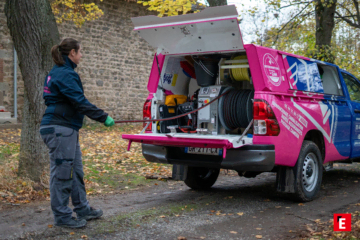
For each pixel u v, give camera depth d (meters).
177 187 6.17
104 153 8.74
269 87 4.46
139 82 16.08
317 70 5.56
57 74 3.64
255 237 3.62
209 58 5.13
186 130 5.34
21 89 12.98
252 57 4.46
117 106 15.37
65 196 3.78
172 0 7.87
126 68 15.58
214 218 4.27
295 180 4.83
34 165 5.55
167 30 4.64
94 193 5.61
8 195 5.01
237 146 4.21
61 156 3.66
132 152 9.16
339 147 5.88
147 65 16.30
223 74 5.15
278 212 4.55
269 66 4.56
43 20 5.45
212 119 4.97
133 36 15.73
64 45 3.74
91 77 14.52
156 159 5.13
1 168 5.78
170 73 5.39
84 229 3.79
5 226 3.88
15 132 11.15
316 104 5.33
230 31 4.30
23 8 5.25
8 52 12.69
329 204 4.95
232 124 4.91
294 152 4.73
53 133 3.63
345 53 12.79
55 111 3.64
